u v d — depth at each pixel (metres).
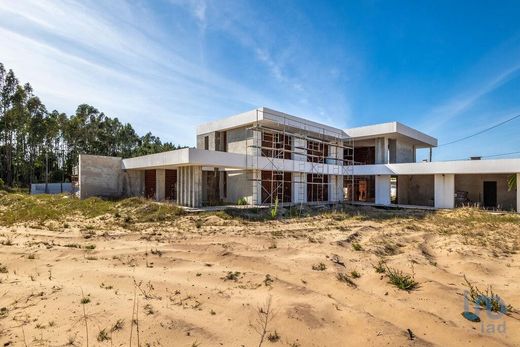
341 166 22.42
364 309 4.61
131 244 8.43
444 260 7.34
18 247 7.88
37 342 3.48
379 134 21.55
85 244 8.34
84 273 5.89
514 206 19.36
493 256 7.50
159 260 6.88
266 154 18.84
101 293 4.93
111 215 13.20
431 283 5.51
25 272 6.02
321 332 3.87
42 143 39.31
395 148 23.81
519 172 16.17
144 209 13.98
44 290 5.00
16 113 34.56
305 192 20.41
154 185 22.30
